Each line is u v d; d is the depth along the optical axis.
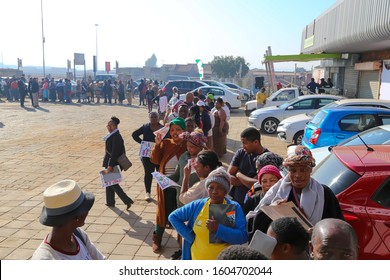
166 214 5.02
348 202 3.70
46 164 9.98
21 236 5.58
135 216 6.44
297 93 17.97
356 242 2.22
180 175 4.70
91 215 6.45
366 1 13.25
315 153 6.10
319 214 3.14
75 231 2.67
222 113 10.52
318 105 14.84
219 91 23.73
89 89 30.25
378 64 17.27
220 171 3.22
